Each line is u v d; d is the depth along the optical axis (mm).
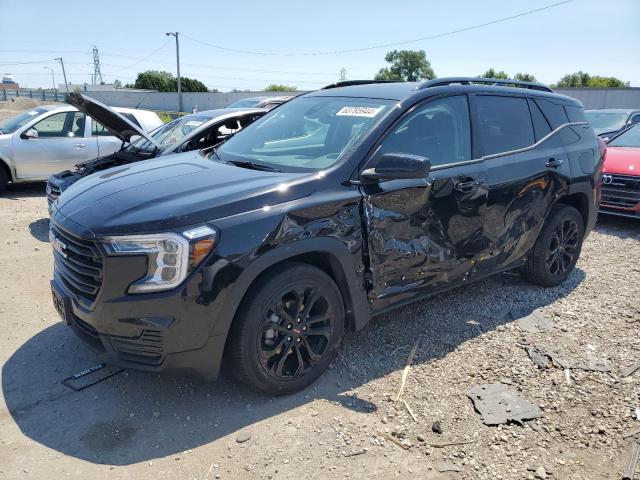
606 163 7734
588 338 4152
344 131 3760
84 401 3238
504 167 4316
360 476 2670
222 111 7980
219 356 2998
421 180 3703
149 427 3012
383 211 3508
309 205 3172
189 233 2818
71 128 10031
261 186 3166
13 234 7020
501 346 3992
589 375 3621
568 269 5297
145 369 2922
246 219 2969
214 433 2973
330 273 3512
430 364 3729
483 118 4312
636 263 6062
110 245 2826
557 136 4973
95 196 3289
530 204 4594
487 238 4262
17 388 3363
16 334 4082
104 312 2889
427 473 2703
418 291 3871
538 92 5004
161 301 2801
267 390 3232
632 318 4523
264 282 3070
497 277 5461
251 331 3053
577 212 5207
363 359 3777
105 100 59562
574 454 2879
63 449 2822
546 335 4180
